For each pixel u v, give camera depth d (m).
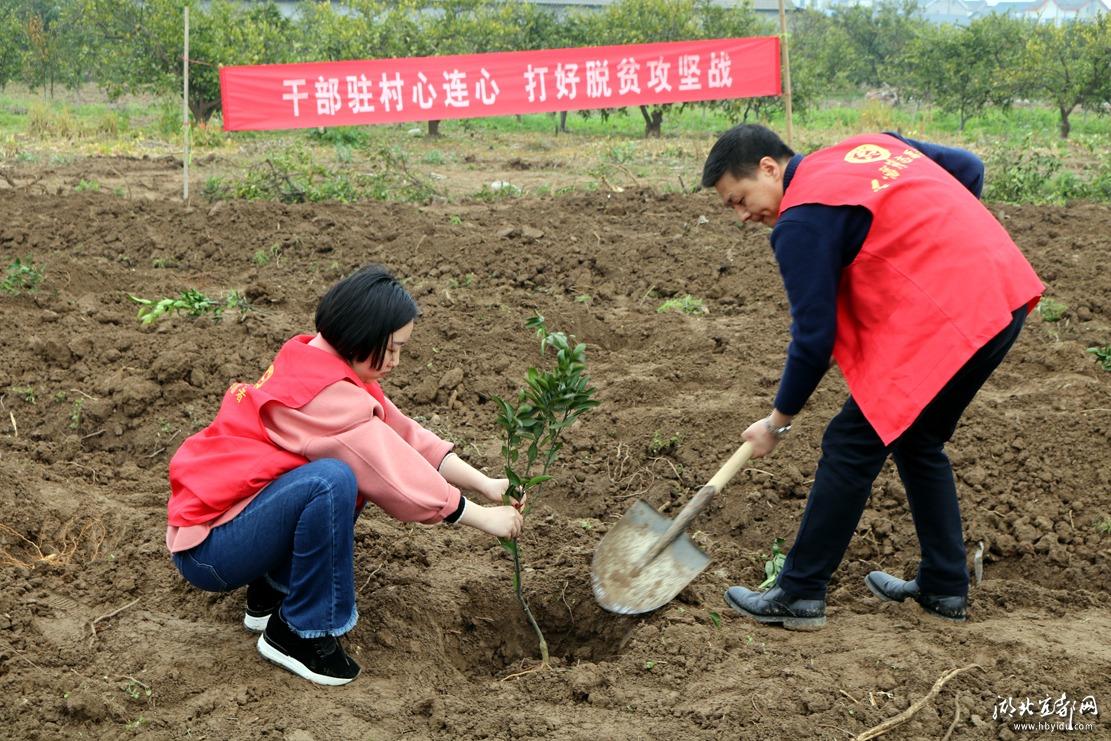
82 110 26.25
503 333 6.05
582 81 9.94
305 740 2.84
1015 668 3.22
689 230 8.43
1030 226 8.31
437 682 3.22
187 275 7.39
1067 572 3.90
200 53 22.41
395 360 3.05
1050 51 24.81
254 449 2.96
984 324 3.03
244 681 3.09
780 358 5.79
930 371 3.05
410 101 9.66
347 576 3.01
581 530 4.13
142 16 22.73
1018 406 5.05
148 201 9.09
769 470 4.57
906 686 3.13
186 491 2.98
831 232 3.04
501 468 4.68
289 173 11.63
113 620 3.37
